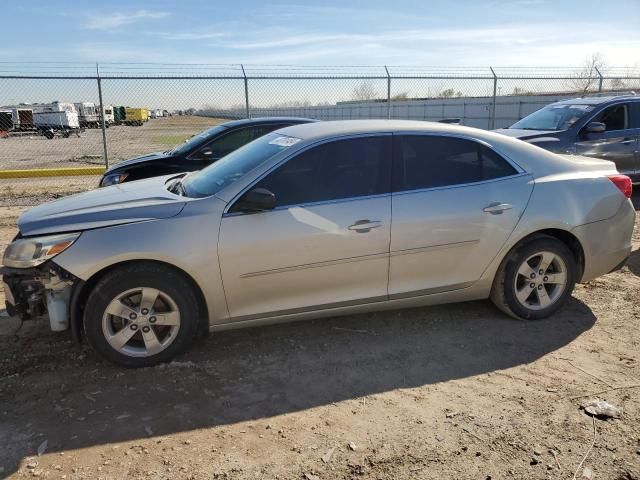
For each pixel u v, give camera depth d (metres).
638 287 5.11
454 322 4.35
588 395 3.28
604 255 4.41
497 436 2.89
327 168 3.81
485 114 31.22
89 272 3.37
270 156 3.84
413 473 2.61
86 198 4.02
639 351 3.85
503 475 2.59
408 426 2.99
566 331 4.18
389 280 3.94
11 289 3.52
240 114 13.66
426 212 3.89
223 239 3.54
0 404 3.19
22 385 3.40
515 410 3.13
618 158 9.41
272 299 3.75
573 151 9.08
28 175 13.52
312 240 3.68
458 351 3.88
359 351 3.89
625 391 3.32
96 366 3.64
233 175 3.86
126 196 3.97
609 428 2.95
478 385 3.42
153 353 3.61
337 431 2.95
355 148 3.88
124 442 2.85
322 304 3.85
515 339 4.05
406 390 3.37
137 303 3.55
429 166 4.00
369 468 2.64
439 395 3.31
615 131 9.39
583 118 9.31
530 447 2.80
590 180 4.36
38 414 3.10
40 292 3.52
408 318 4.43
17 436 2.89
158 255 3.43
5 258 3.49
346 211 3.75
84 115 33.84
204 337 4.07
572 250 4.40
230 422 3.04
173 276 3.52
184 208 3.59
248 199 3.54
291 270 3.70
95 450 2.78
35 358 3.74
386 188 3.87
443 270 4.04
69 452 2.77
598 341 4.01
